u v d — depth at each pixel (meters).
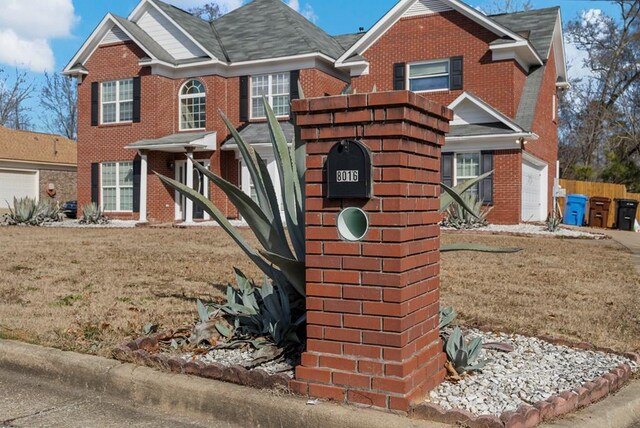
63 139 37.34
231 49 22.89
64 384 4.59
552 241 14.70
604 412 3.82
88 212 21.58
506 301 7.15
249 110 22.22
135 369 4.39
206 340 5.04
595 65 37.62
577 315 6.50
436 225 4.18
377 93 3.59
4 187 31.94
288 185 4.91
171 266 9.77
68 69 23.48
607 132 36.25
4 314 6.22
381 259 3.62
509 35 19.23
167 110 22.48
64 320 5.99
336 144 3.68
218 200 21.95
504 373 4.41
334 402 3.72
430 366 3.94
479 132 18.52
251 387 4.02
